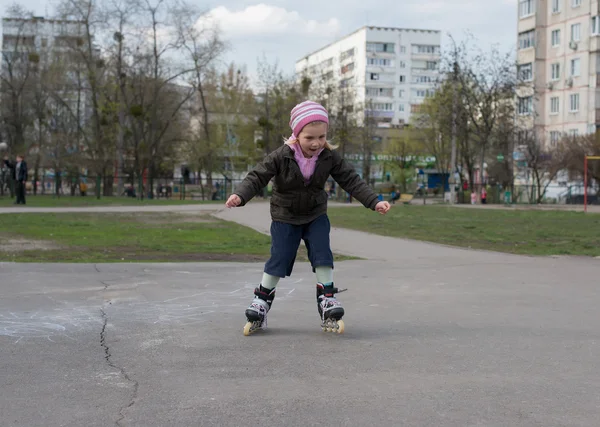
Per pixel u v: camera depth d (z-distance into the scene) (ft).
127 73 148.05
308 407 11.22
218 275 27.50
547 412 10.98
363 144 200.95
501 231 56.90
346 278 27.22
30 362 14.05
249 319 16.65
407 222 69.31
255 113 177.47
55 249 37.78
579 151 149.59
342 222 68.95
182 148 178.40
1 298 21.56
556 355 14.75
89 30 148.56
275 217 16.96
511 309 20.29
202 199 143.43
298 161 16.17
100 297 21.97
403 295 22.98
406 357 14.53
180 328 17.42
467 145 156.04
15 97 158.10
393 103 362.94
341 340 16.14
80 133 159.43
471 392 12.05
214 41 147.33
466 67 146.72
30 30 159.84
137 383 12.59
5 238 44.55
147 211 85.71
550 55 191.52
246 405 11.32
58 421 10.58
